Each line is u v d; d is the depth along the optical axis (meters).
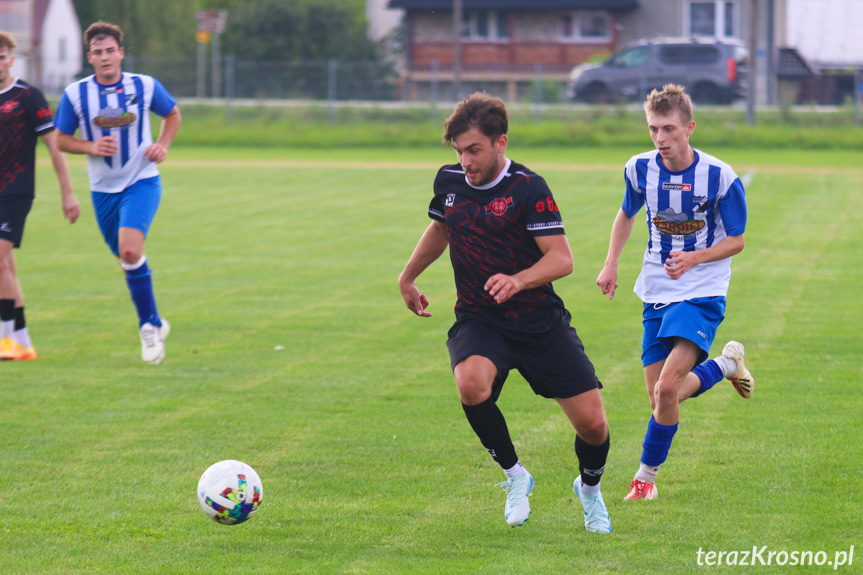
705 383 18.09
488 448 15.42
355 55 171.38
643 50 137.00
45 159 99.12
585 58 173.88
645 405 23.03
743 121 118.94
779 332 30.42
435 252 16.62
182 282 40.31
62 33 183.25
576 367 15.40
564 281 39.91
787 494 17.11
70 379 25.64
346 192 73.94
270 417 22.27
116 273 42.47
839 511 16.25
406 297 17.05
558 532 15.74
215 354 28.41
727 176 17.31
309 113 127.00
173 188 76.06
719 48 135.12
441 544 15.26
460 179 15.65
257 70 137.25
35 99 27.09
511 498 15.44
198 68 138.88
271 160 99.56
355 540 15.45
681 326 17.16
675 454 19.47
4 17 128.38
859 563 14.29
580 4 170.88
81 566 14.48
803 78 146.25
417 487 17.84
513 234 15.33
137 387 24.86
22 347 28.05
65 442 20.45
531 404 23.42
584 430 15.43
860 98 133.12
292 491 17.67
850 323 31.61
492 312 15.59
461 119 14.74
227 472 15.43
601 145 114.06
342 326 32.12
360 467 18.94
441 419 22.09
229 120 124.50
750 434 20.61
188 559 14.73
